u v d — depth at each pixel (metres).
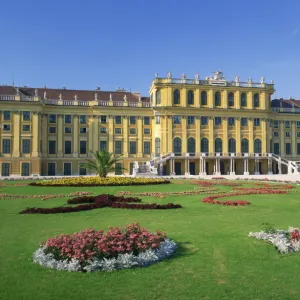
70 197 32.34
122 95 88.12
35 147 75.56
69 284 10.34
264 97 86.31
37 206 26.66
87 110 81.00
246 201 28.14
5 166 74.12
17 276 10.97
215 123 84.06
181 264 12.07
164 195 33.84
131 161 82.00
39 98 75.88
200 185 45.34
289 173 79.19
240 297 9.60
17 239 15.71
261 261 12.43
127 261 11.55
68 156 79.75
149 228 17.91
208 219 20.58
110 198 28.83
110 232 12.66
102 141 81.19
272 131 89.31
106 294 9.75
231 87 84.38
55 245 12.19
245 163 83.19
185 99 82.31
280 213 23.00
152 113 83.31
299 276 11.05
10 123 74.81
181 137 82.06
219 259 12.63
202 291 9.96
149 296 9.64
